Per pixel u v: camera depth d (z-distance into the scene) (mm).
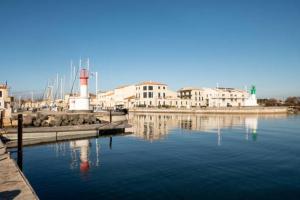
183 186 16266
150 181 17203
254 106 135500
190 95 173625
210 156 25219
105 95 187750
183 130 51031
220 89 177875
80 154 26094
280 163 22375
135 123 69062
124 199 14148
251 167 20969
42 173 19062
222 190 15609
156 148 29828
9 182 13047
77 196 14562
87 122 47656
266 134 44531
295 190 15625
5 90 66438
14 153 26422
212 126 60469
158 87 165125
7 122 38938
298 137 40406
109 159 23797
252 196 14695
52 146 30625
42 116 47438
